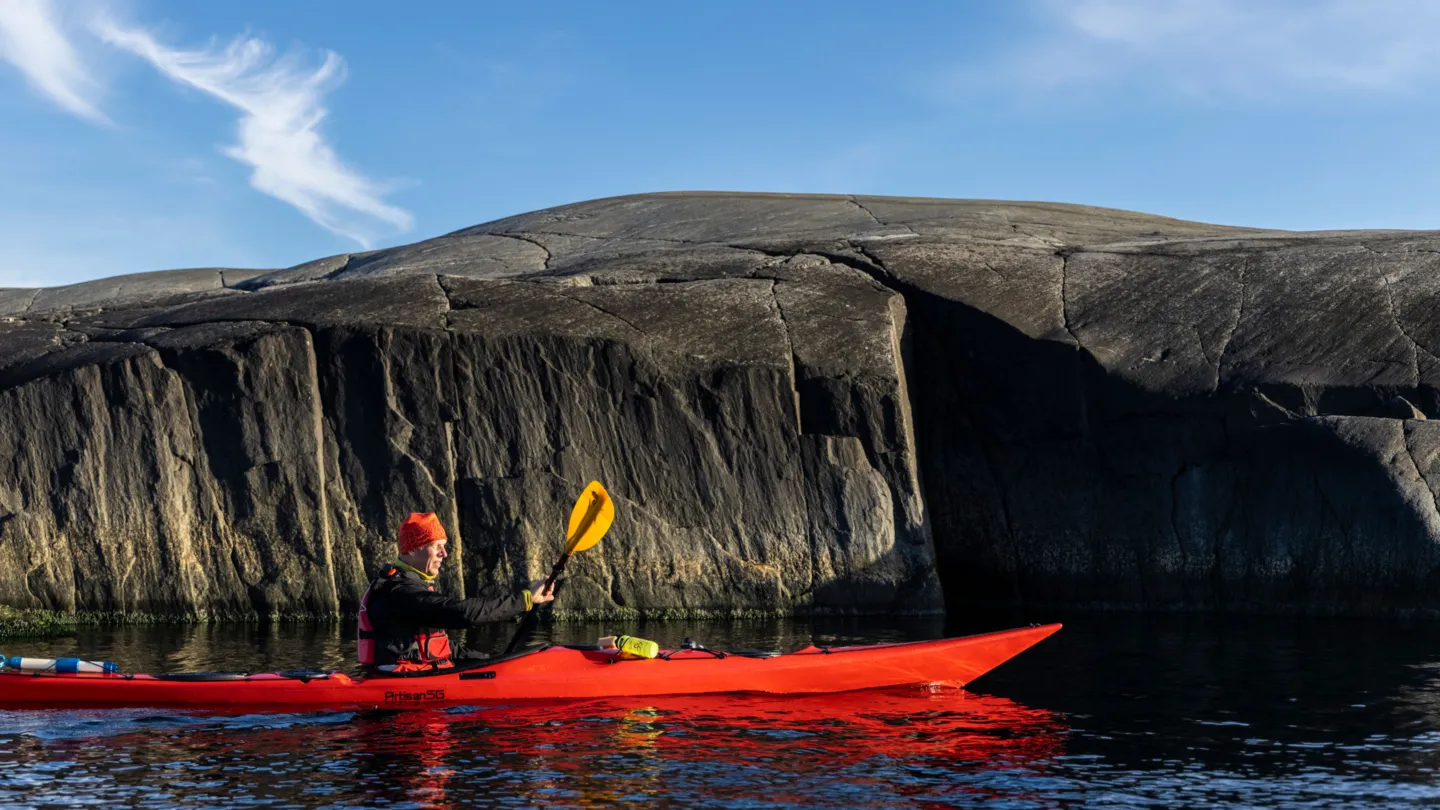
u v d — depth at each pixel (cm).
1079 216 1861
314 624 1093
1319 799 502
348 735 602
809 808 485
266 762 550
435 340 1147
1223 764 555
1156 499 1170
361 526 1125
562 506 1130
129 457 1124
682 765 548
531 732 608
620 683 696
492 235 2019
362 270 1873
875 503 1147
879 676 732
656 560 1127
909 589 1144
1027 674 792
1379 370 1139
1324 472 1103
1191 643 934
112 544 1114
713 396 1155
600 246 1827
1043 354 1217
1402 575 1066
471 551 1124
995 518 1241
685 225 1925
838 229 1711
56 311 1378
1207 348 1201
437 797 499
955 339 1271
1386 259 1278
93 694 670
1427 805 493
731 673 711
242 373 1137
